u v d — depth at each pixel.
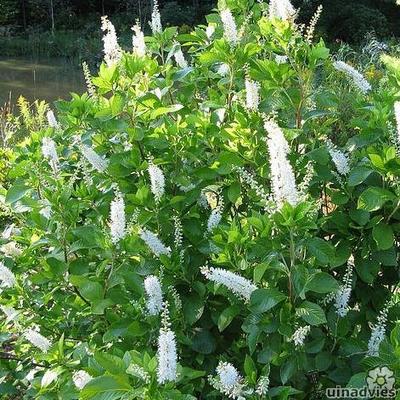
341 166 3.23
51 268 3.33
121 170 3.49
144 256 3.28
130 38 26.69
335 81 6.73
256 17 4.38
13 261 3.75
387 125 3.26
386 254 3.19
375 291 3.37
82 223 3.80
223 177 3.63
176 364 2.48
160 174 3.22
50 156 3.67
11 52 28.53
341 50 13.76
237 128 3.39
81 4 34.94
